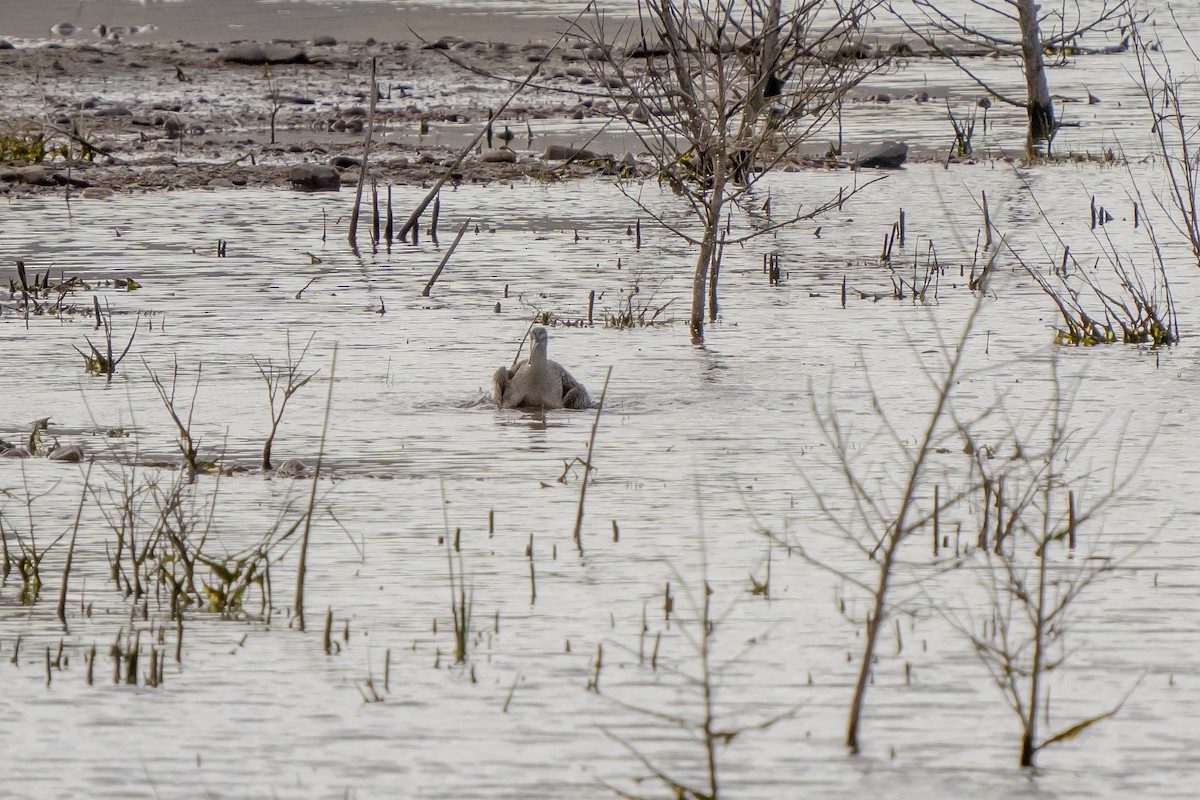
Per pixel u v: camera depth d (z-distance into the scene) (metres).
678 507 41.50
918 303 73.00
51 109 141.25
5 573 36.16
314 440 49.00
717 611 33.66
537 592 34.88
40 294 74.31
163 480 44.09
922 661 30.95
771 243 90.62
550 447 48.12
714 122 75.81
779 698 29.22
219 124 137.75
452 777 26.16
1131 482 43.44
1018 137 135.62
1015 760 26.77
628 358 61.44
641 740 27.55
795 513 40.84
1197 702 28.97
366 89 159.88
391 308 71.69
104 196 105.56
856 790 25.72
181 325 67.38
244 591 35.03
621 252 87.62
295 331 66.31
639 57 113.06
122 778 26.12
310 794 25.56
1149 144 127.44
